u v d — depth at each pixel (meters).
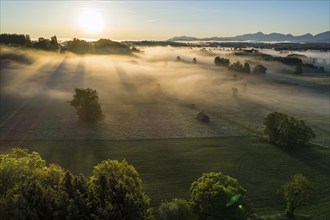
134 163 70.88
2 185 38.38
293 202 51.47
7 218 34.19
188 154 77.50
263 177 66.50
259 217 50.00
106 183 38.97
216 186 45.22
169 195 57.16
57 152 75.62
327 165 74.25
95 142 83.12
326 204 56.16
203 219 46.78
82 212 35.00
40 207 35.12
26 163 42.44
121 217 35.72
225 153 79.19
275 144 86.50
